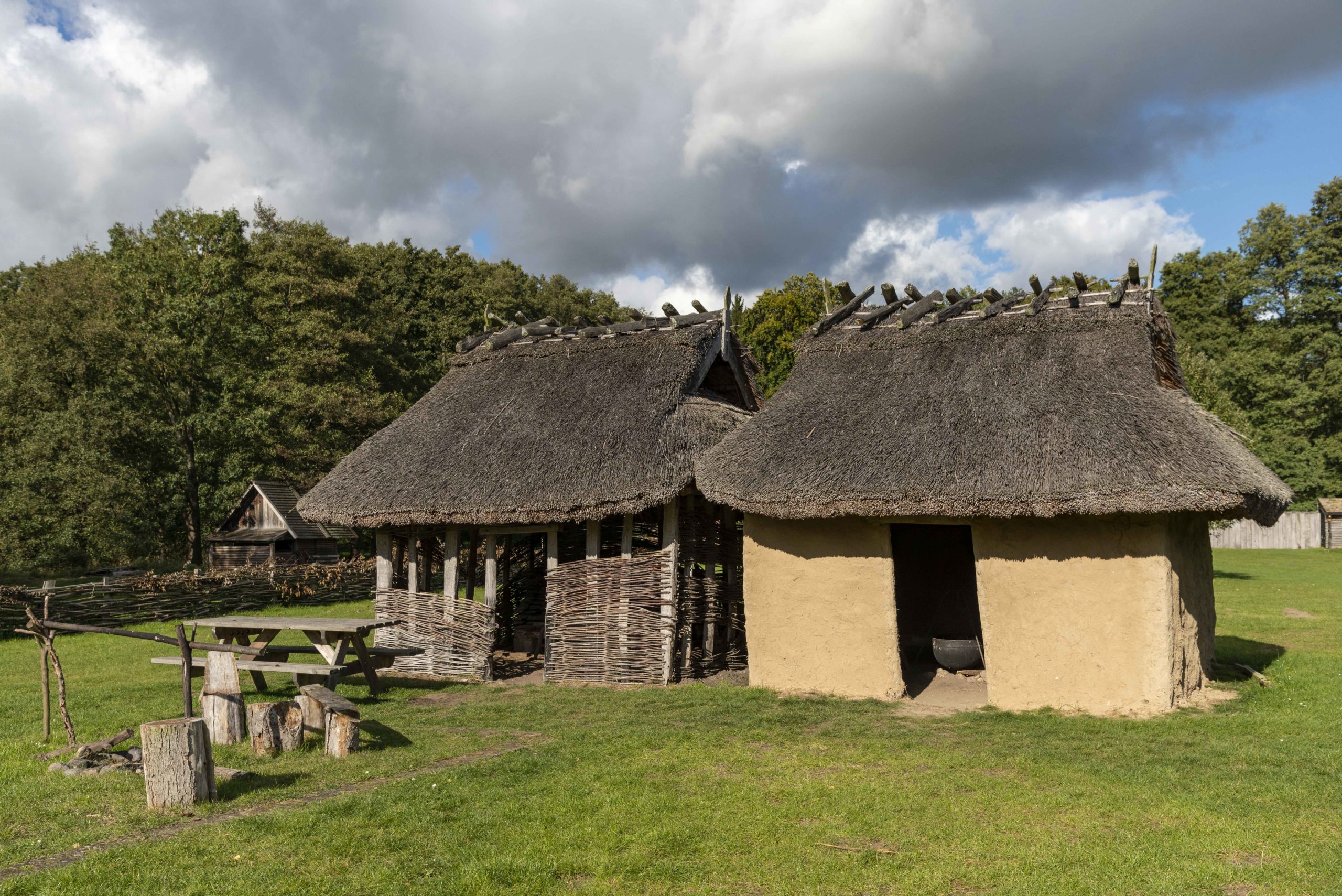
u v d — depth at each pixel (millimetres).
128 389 29484
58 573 27109
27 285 31578
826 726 8992
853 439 10633
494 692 11492
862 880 5105
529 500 11844
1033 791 6664
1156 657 9070
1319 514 45031
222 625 10398
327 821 5988
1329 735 8219
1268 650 13750
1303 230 48344
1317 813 6105
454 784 6855
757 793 6656
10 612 17891
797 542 11055
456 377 15578
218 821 6055
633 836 5727
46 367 27766
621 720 9414
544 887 5023
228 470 32594
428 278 45250
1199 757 7504
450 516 12312
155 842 5613
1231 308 49844
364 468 13609
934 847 5582
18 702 10672
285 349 33906
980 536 10000
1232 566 34344
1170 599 9156
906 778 7051
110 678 12656
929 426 10398
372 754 7895
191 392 31594
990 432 9961
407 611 13242
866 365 12016
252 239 40094
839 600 10703
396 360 41188
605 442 12195
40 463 24812
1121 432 9258
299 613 22312
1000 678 9797
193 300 31469
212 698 8375
